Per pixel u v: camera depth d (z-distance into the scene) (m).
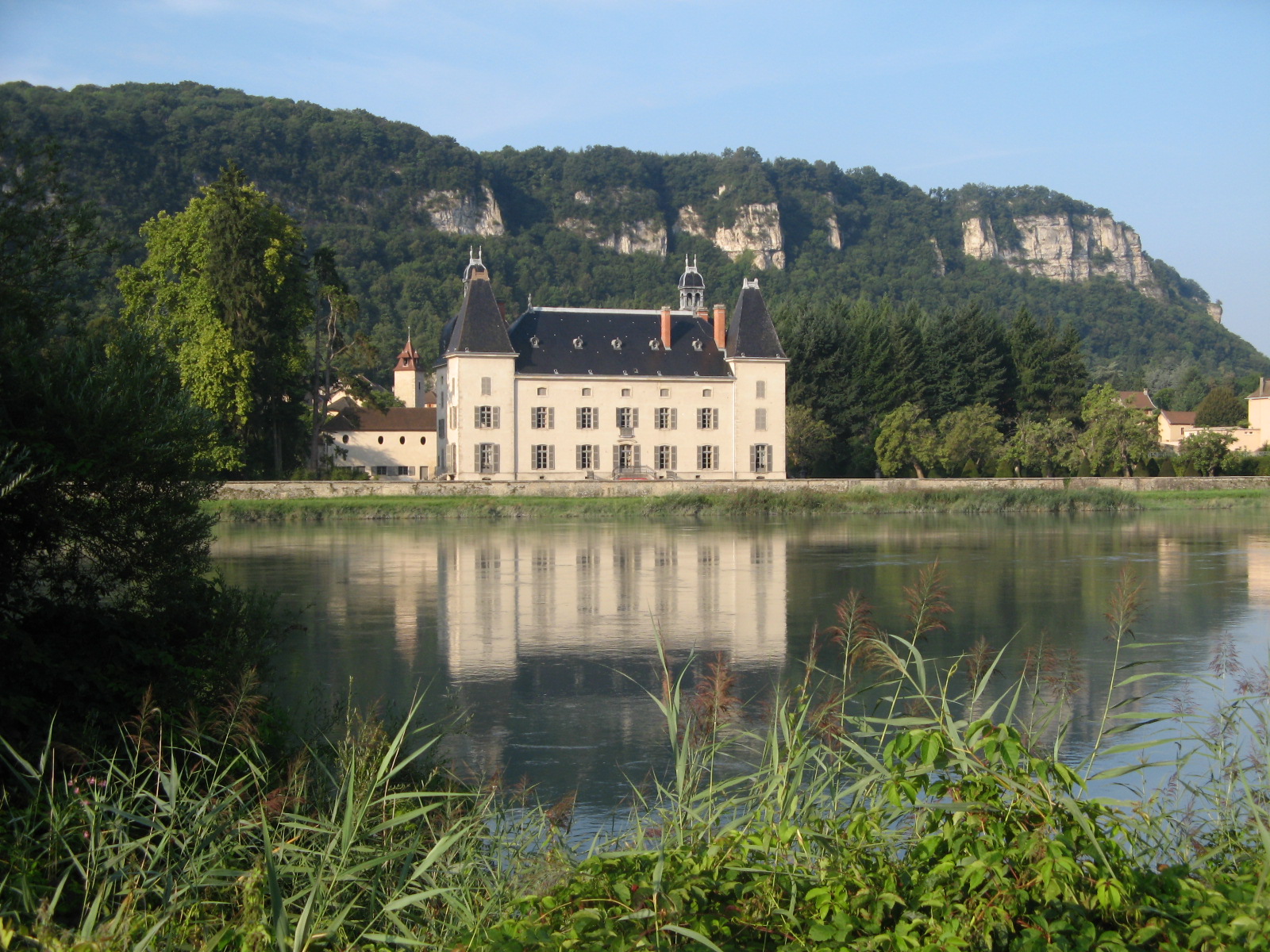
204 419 15.01
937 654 21.44
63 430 13.16
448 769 14.04
